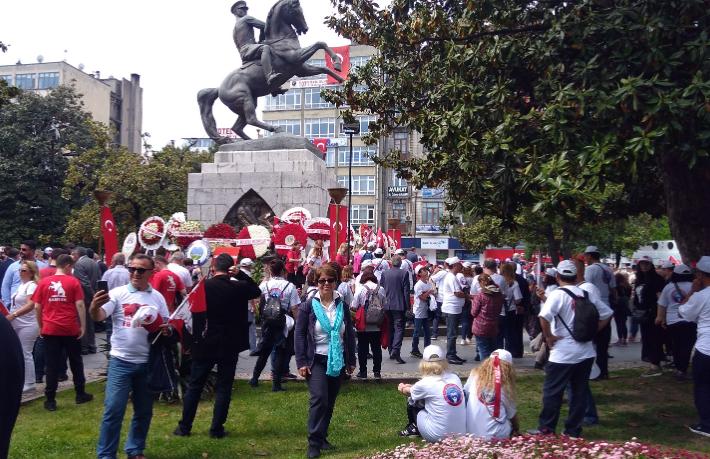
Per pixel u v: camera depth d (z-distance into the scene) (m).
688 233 8.63
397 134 46.12
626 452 4.56
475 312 9.48
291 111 49.81
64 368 9.03
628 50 6.91
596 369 6.54
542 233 25.89
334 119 48.72
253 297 6.49
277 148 15.85
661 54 6.64
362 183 48.03
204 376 6.36
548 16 8.04
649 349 9.90
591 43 7.36
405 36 10.02
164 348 5.71
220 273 6.38
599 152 6.50
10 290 9.60
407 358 11.24
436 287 13.84
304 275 11.99
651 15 6.85
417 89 10.59
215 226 12.01
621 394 8.17
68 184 29.30
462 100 8.06
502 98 7.75
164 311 5.70
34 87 55.03
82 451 5.87
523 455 4.46
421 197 47.41
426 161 11.51
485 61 8.23
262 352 8.45
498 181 7.75
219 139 16.78
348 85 11.76
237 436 6.41
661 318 9.05
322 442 5.79
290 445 6.12
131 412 7.43
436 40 9.80
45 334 7.43
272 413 7.24
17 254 11.74
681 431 6.47
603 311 6.15
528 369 10.03
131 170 27.02
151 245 11.66
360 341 9.09
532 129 7.80
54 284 7.46
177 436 6.35
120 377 5.41
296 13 15.91
